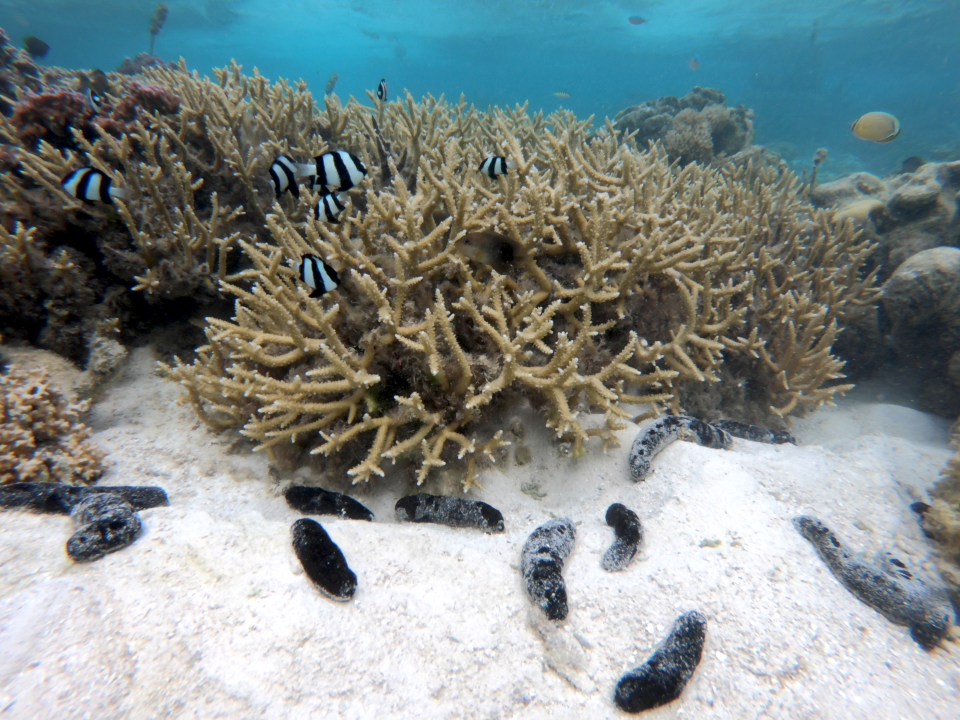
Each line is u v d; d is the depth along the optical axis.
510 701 0.67
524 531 0.92
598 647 0.73
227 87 1.65
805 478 0.99
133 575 0.71
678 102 3.94
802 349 1.31
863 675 0.70
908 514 0.96
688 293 1.08
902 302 1.47
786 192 1.87
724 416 1.36
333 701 0.63
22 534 0.77
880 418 1.51
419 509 0.93
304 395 0.93
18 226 1.14
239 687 0.62
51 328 1.21
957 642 0.76
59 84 2.17
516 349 0.85
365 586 0.76
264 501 1.00
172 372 1.08
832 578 0.81
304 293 0.87
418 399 0.87
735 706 0.67
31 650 0.61
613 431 1.04
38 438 1.00
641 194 1.16
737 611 0.76
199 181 1.25
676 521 0.89
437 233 0.89
